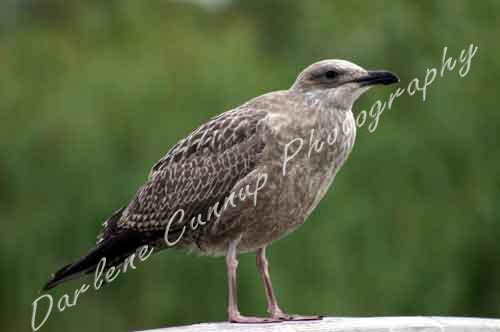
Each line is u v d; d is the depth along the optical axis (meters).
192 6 25.08
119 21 22.44
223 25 24.41
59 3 26.86
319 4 20.75
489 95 19.38
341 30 20.23
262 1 26.66
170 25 21.92
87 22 22.59
